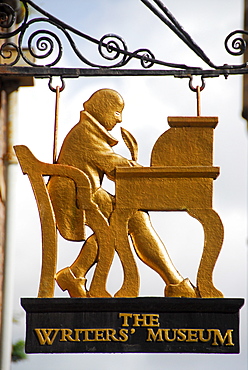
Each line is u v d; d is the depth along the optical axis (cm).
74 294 1371
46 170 1414
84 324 1353
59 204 1404
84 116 1445
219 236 1387
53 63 1464
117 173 1405
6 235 2427
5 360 2411
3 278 2427
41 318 1356
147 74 1465
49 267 1380
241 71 1466
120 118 1449
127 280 1377
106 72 1466
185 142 1416
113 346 1345
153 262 1389
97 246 1390
